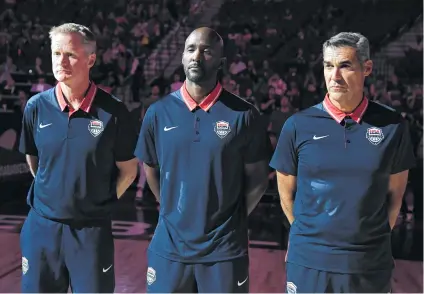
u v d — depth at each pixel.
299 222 2.34
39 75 12.34
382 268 2.27
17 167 9.07
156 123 2.42
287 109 9.88
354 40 2.19
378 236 2.26
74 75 2.43
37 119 2.56
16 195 8.50
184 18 14.91
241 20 14.98
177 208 2.37
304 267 2.30
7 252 5.32
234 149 2.34
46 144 2.51
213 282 2.35
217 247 2.34
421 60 12.90
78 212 2.51
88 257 2.52
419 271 5.04
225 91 2.42
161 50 14.08
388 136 2.23
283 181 2.46
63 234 2.52
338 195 2.23
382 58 13.41
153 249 2.43
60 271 2.56
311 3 14.91
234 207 2.40
